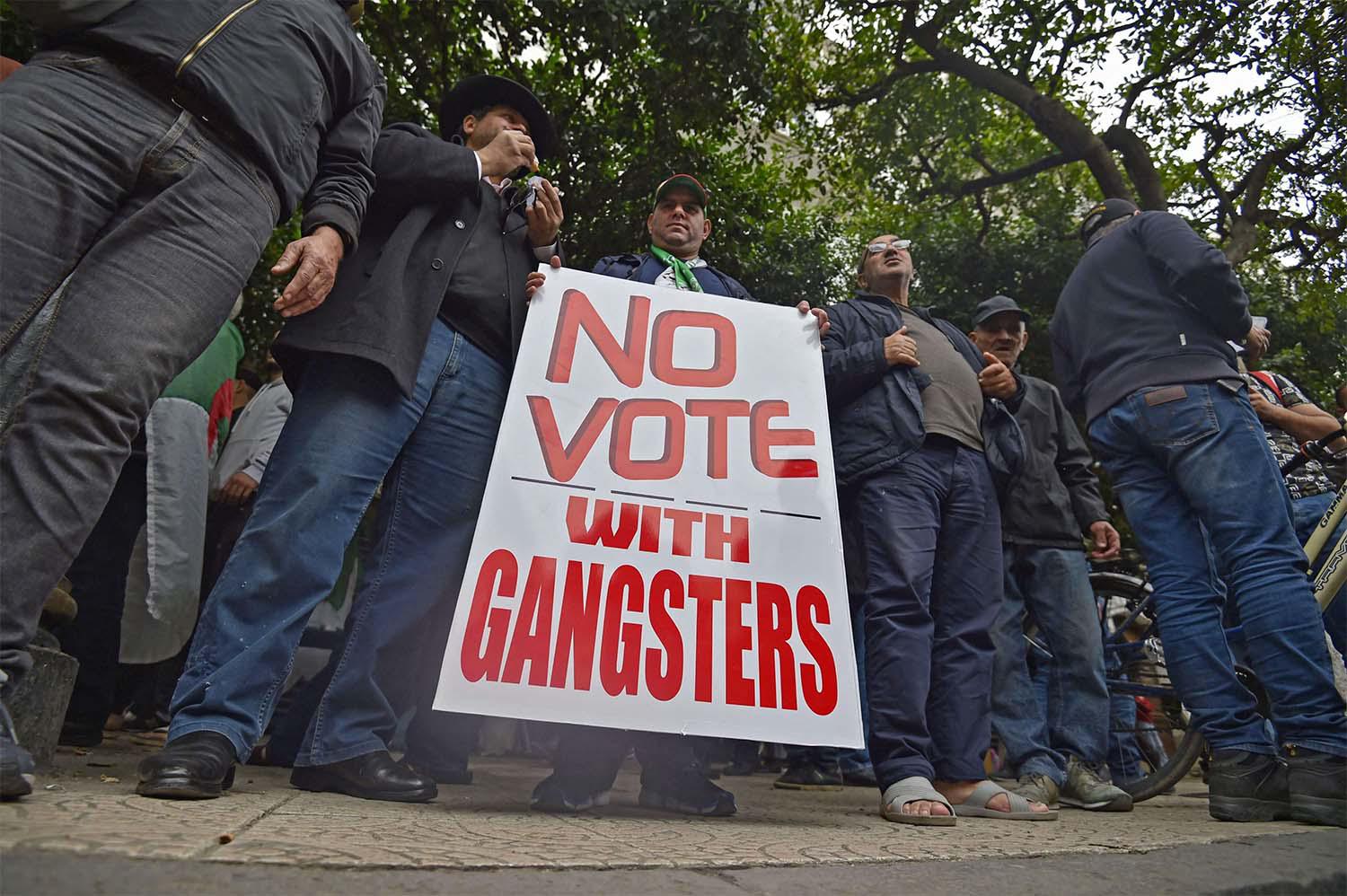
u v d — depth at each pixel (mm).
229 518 3828
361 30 7539
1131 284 2863
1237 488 2523
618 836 1522
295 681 3623
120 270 1502
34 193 1438
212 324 1619
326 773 1973
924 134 11195
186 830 1169
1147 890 1285
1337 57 9328
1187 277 2646
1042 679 3422
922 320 2908
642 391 2207
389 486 2205
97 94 1523
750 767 4461
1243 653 3158
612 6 6895
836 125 11477
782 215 10344
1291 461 3434
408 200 2219
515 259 2387
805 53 10914
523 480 2018
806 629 2004
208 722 1679
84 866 902
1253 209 9656
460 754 2686
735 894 1072
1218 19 9445
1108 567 4836
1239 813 2418
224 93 1613
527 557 1942
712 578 2010
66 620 2236
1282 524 2504
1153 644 3680
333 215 1876
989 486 2654
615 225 7914
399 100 7797
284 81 1722
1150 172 9445
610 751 2031
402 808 1785
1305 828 2227
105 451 1470
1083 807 2895
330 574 1923
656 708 1870
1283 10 9367
